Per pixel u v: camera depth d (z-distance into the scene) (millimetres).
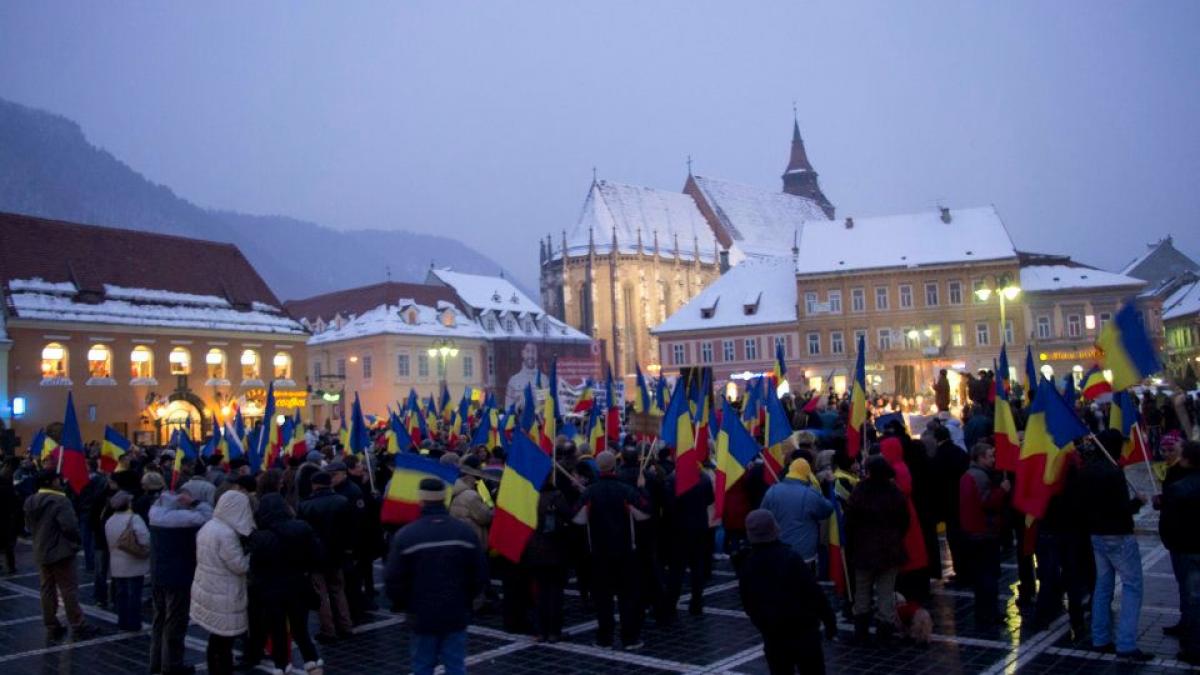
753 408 23156
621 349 118000
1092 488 11562
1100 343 14406
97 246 60875
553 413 17969
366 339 83500
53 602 15484
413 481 13391
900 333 83562
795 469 12727
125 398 57250
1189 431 22328
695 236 133875
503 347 90188
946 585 15773
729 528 16438
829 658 11930
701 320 91750
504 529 12133
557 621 13734
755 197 147875
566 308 121188
